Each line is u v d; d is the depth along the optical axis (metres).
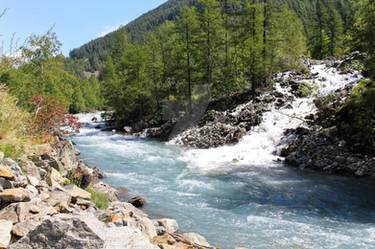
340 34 54.38
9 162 4.83
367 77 19.14
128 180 10.93
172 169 13.03
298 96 21.70
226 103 25.70
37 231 2.73
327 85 20.97
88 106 75.06
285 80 24.97
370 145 12.30
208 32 28.77
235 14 26.53
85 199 5.84
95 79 92.81
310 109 18.78
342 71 22.31
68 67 130.75
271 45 25.28
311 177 11.49
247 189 9.97
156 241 4.84
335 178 11.23
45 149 7.64
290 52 25.61
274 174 12.09
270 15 25.38
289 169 12.94
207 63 28.70
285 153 15.05
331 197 9.03
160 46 38.03
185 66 28.67
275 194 9.39
